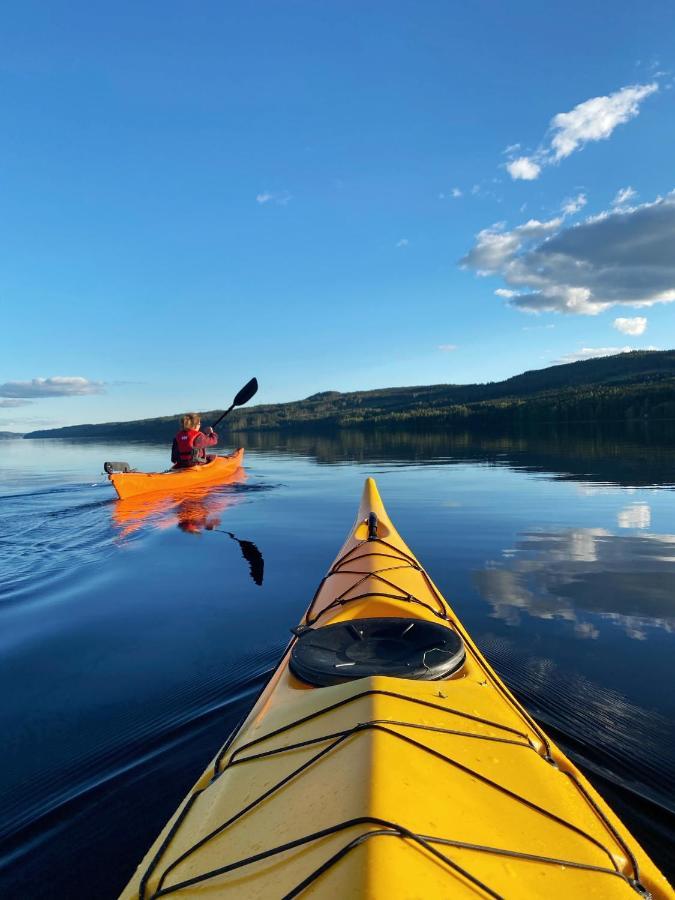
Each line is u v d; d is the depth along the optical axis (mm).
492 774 1592
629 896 1331
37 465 20656
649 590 4758
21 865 1965
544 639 3762
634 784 2244
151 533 7820
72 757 2584
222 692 3156
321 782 1455
